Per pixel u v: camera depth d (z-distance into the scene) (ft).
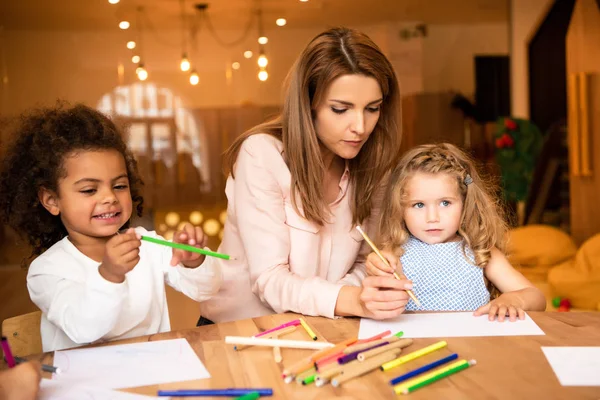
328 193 5.09
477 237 5.25
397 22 21.25
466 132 20.89
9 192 4.84
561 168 15.57
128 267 3.76
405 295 3.97
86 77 21.31
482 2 19.81
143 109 21.95
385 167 5.12
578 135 14.30
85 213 4.44
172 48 21.84
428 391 3.04
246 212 4.80
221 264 5.13
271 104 22.44
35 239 4.98
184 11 20.68
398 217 5.32
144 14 20.85
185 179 22.47
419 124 21.18
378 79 4.51
